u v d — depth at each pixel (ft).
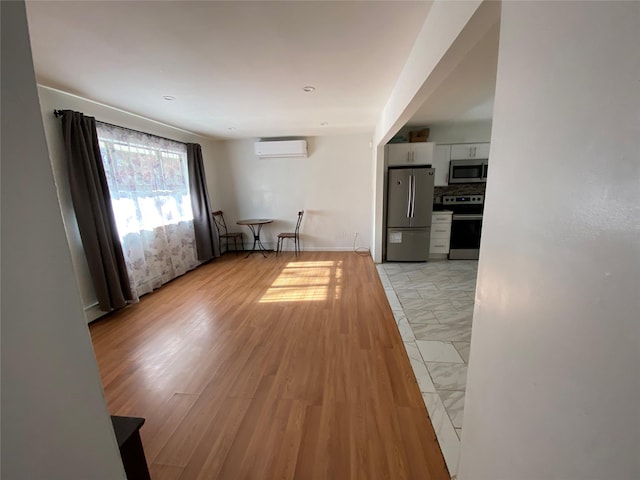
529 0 2.09
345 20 5.10
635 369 1.37
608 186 1.47
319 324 8.96
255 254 18.63
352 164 17.80
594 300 1.59
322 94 9.31
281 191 18.65
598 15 1.48
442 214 15.65
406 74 6.97
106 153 10.25
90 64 6.66
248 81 7.98
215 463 4.52
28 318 1.54
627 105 1.34
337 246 18.95
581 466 1.75
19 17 1.47
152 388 6.26
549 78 1.90
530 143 2.14
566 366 1.83
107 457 2.08
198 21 5.00
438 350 7.40
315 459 4.53
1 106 1.42
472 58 7.00
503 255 2.57
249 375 6.61
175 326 9.12
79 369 1.84
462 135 15.65
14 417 1.49
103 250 9.59
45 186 1.61
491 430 2.90
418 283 12.46
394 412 5.39
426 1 4.62
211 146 18.22
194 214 15.78
